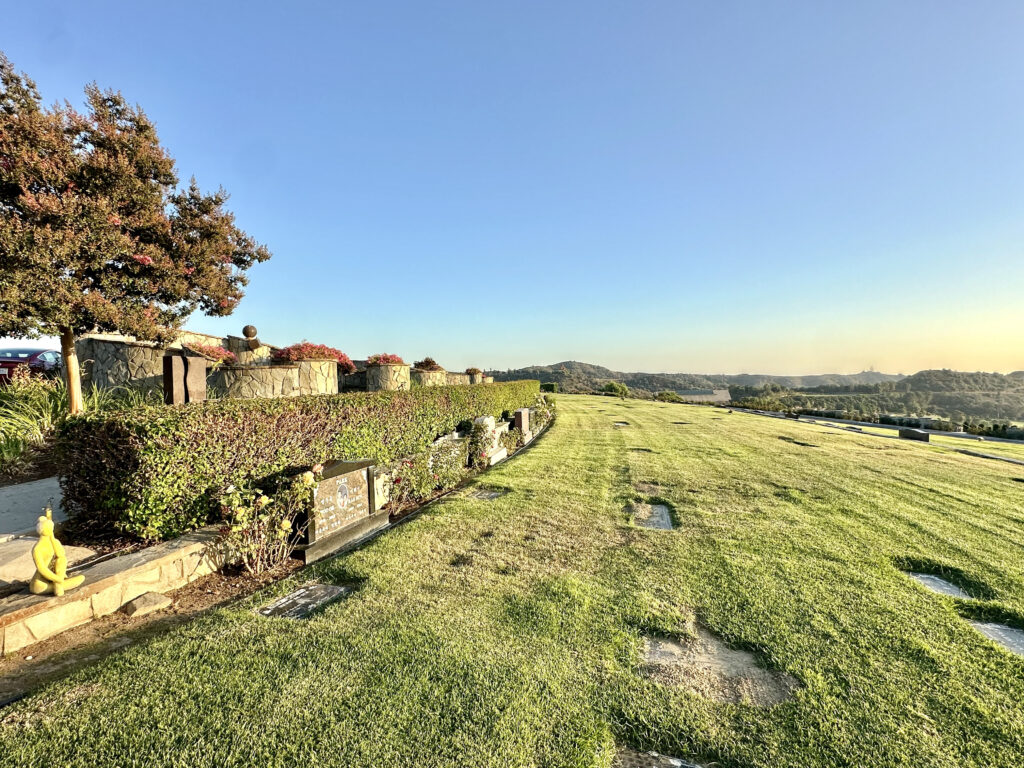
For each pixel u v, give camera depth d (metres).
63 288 5.91
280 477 4.63
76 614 2.99
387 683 2.39
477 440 8.66
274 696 2.28
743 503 6.34
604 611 3.26
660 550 4.51
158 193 7.43
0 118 5.89
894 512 5.96
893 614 3.28
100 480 3.79
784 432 15.52
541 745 2.01
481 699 2.29
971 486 7.62
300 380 9.98
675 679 2.53
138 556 3.47
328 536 4.48
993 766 1.95
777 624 3.12
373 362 14.12
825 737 2.11
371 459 5.74
